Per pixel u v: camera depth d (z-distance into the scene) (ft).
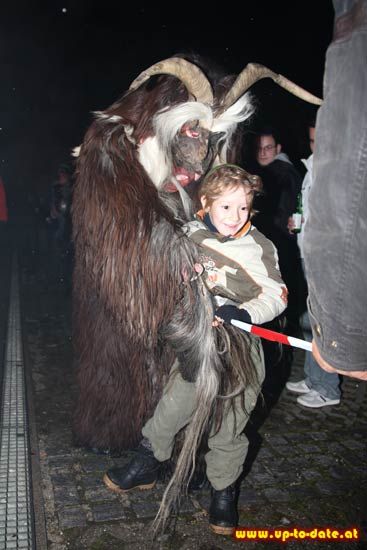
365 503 8.73
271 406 12.00
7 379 12.98
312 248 4.27
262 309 6.72
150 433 7.90
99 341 8.31
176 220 6.89
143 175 6.85
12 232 48.44
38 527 7.84
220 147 7.72
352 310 4.17
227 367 7.26
